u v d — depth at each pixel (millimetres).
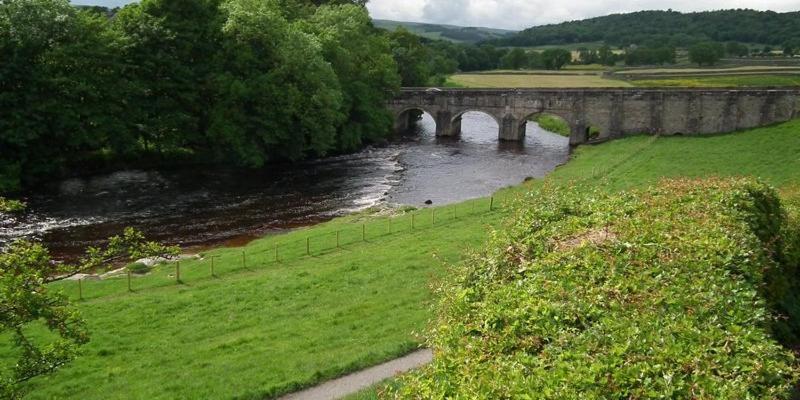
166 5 73812
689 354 11805
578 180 61875
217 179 70250
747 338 12617
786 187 50656
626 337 12555
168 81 72375
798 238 25969
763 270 17656
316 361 24078
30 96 61781
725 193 24094
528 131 119188
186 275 37281
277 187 67875
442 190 67750
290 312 30172
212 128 73312
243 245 47438
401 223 48594
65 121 63188
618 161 74062
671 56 193625
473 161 85000
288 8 100062
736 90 87875
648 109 93500
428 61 177125
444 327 15367
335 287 33281
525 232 20500
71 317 19156
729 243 17797
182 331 28344
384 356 23906
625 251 17562
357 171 77438
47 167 64250
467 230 44312
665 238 18328
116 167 71125
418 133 113062
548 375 11578
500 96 102875
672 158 74125
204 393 22156
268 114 76375
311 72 80125
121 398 22094
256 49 78375
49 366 18766
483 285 17562
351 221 53000
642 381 11188
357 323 28031
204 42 75938
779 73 129750
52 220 52844
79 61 65438
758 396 10852
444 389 12133
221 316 29969
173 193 63375
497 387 11430
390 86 105438
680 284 15312
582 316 13977
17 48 61094
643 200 23922
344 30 99438
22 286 17344
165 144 73312
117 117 68250
